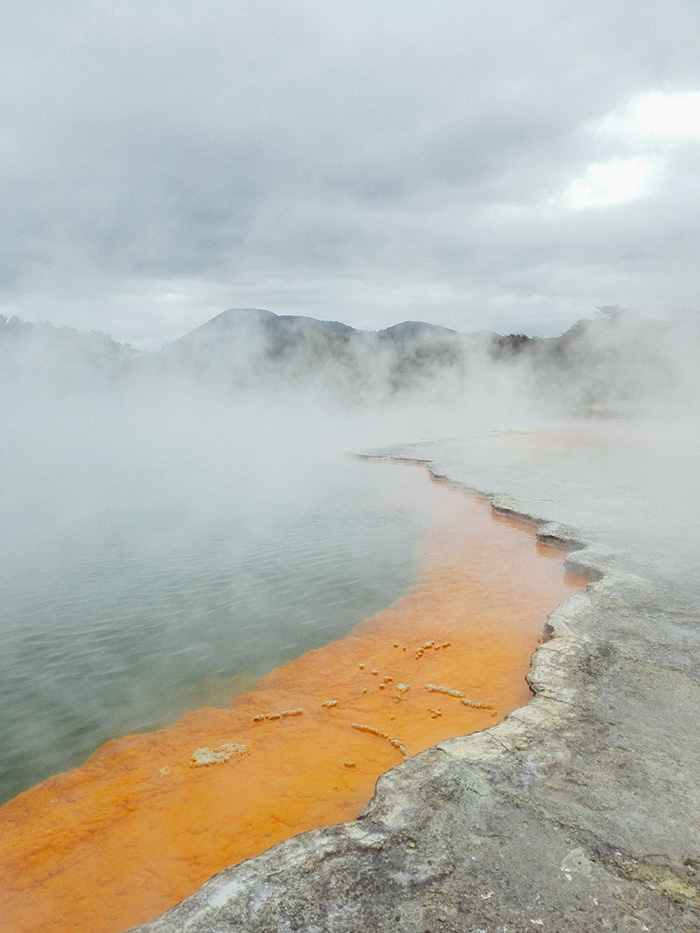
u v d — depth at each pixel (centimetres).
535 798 317
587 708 413
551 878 261
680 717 400
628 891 253
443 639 656
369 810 314
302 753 448
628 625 560
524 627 671
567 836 287
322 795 388
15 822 387
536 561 901
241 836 352
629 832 289
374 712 508
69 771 447
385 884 261
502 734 382
